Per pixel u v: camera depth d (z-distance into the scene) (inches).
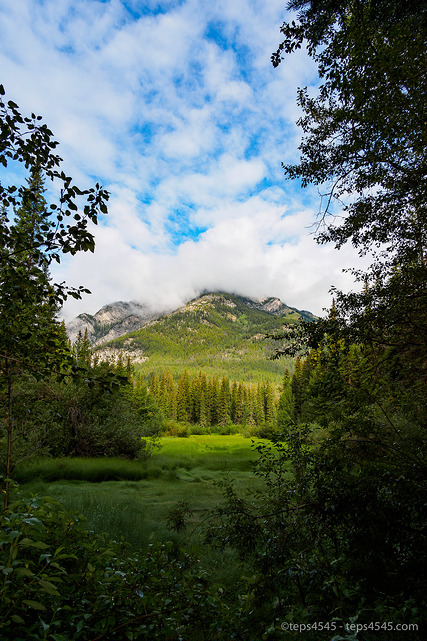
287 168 192.5
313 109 177.3
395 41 132.2
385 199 169.8
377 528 120.7
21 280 95.4
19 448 436.8
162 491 429.7
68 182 94.4
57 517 98.8
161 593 86.0
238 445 1220.5
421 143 146.5
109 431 677.9
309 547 136.7
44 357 107.4
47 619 76.7
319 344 155.6
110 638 75.0
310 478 150.9
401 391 159.6
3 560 74.2
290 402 1403.8
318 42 135.0
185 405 2947.8
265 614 132.8
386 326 143.3
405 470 130.4
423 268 149.6
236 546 157.5
